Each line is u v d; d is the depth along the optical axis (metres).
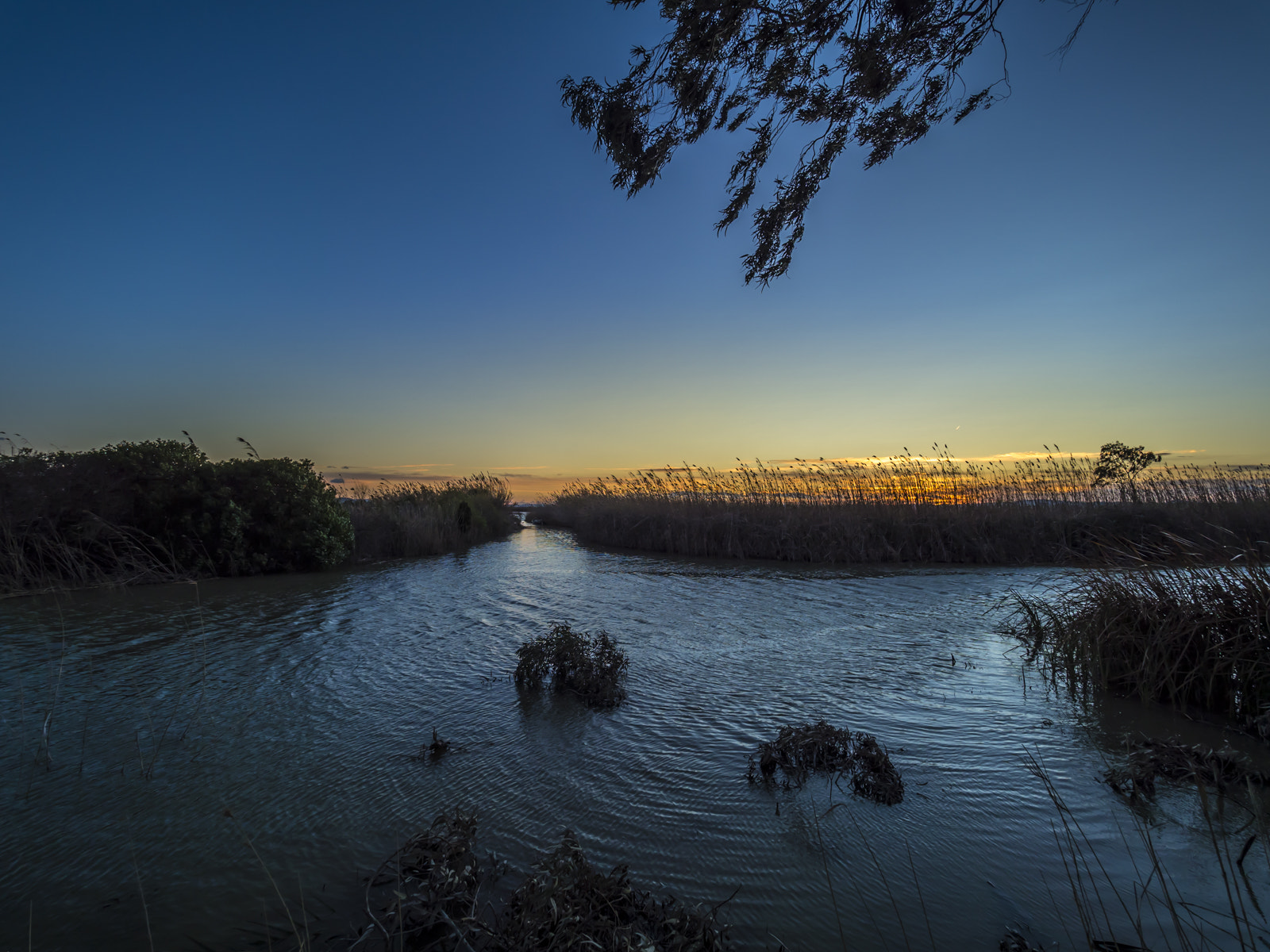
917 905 2.91
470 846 3.22
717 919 2.83
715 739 4.79
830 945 2.66
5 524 11.84
